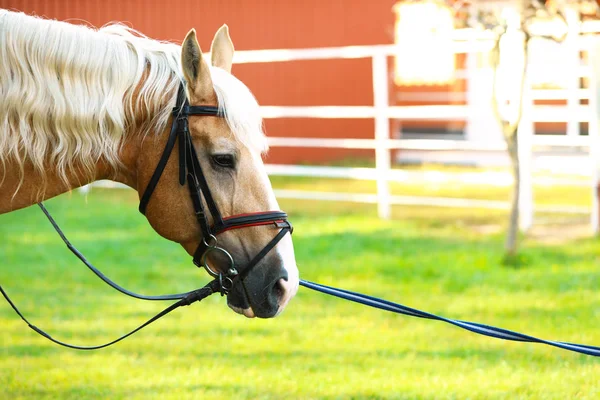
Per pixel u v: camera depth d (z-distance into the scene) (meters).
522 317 9.91
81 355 8.90
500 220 15.73
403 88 23.86
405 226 15.30
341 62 23.09
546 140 14.80
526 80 14.09
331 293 5.73
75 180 5.01
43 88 4.82
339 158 23.28
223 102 4.91
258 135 4.98
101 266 12.97
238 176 4.93
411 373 8.22
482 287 11.27
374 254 13.17
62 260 13.31
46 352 9.00
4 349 9.09
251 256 4.96
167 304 11.03
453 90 23.16
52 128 4.87
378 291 11.20
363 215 16.48
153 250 14.01
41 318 10.36
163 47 5.15
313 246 13.70
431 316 5.73
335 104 23.11
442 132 23.72
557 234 14.25
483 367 8.38
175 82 5.00
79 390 7.81
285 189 19.31
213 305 10.99
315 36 22.78
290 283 4.99
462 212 16.62
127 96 4.95
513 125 12.22
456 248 13.43
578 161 18.97
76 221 16.52
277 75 22.44
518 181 12.30
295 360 8.68
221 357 8.80
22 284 11.97
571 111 20.36
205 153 4.91
